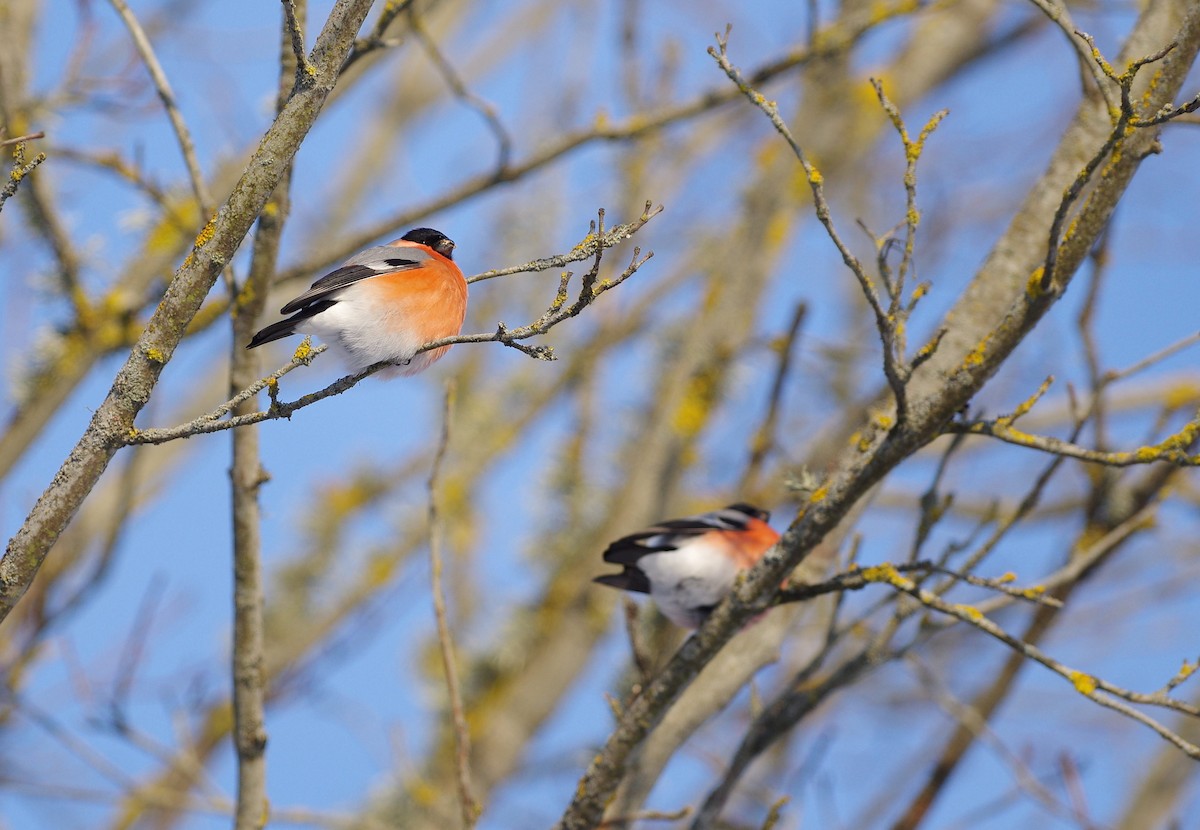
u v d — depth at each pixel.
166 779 13.61
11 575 4.96
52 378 11.09
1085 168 5.30
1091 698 5.60
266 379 5.26
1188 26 5.59
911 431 5.88
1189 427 5.58
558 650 13.75
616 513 13.70
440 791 13.09
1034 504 7.33
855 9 11.68
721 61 5.68
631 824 7.67
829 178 15.23
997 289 7.52
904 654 7.43
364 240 11.05
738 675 7.87
